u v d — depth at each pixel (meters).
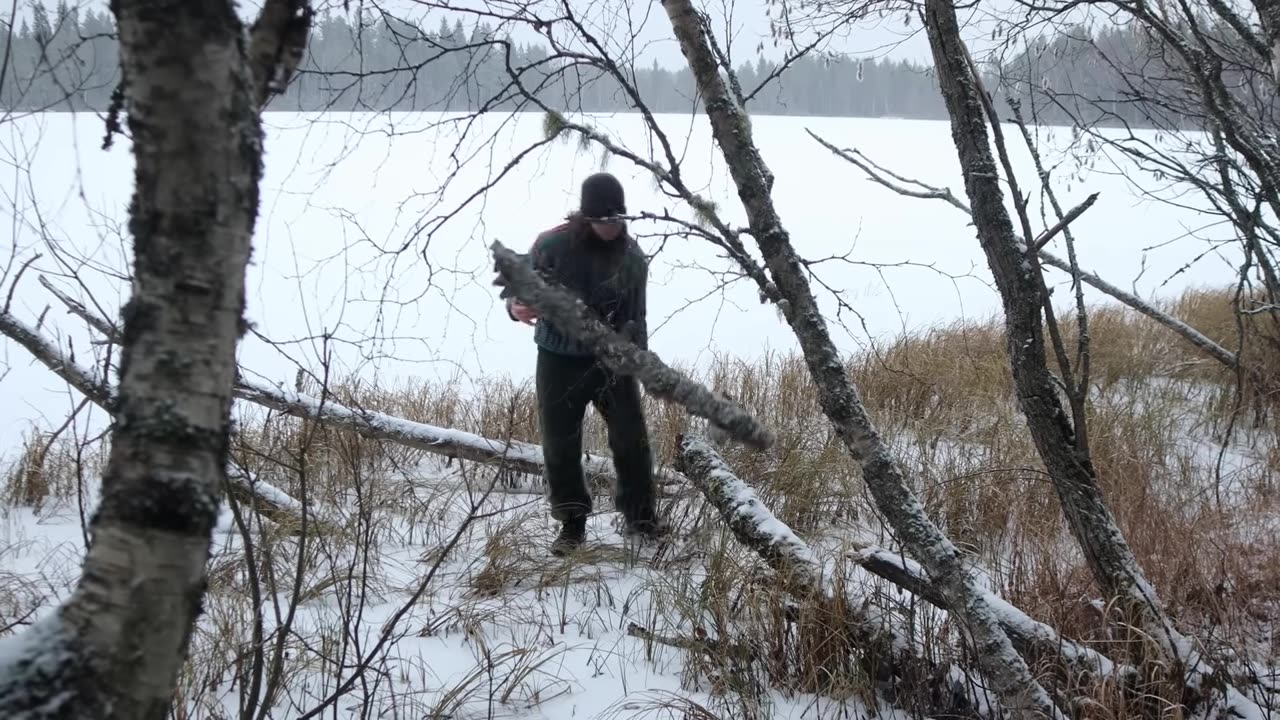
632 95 2.60
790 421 5.74
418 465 5.47
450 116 2.81
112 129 1.35
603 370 3.83
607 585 3.83
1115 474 4.55
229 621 3.09
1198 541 3.72
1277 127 4.31
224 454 1.21
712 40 2.73
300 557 2.31
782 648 3.10
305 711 2.77
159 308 1.14
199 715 2.61
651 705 2.86
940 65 2.92
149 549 1.14
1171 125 4.49
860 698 2.97
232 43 1.13
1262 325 6.95
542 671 3.09
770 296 2.67
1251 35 3.83
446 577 3.85
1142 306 5.77
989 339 7.83
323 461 4.68
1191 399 6.66
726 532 3.86
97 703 1.12
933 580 2.62
